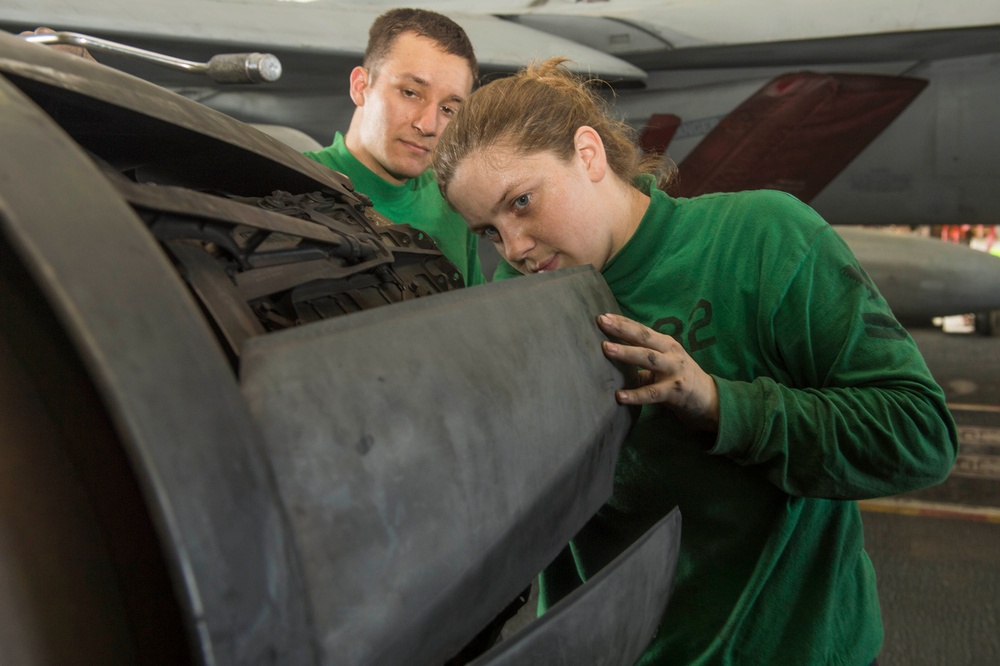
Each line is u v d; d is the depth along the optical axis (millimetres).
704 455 785
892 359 714
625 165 829
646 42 4109
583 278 655
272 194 677
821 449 675
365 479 378
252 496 327
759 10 3967
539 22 4379
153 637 365
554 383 524
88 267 322
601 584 528
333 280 603
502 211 747
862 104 3998
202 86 3715
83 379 364
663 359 628
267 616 322
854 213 4301
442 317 466
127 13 3088
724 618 800
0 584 343
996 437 3545
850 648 831
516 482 461
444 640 434
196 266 476
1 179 324
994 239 8625
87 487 361
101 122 563
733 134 4203
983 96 3834
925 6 3709
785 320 744
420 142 1302
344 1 4277
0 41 487
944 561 2418
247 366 360
